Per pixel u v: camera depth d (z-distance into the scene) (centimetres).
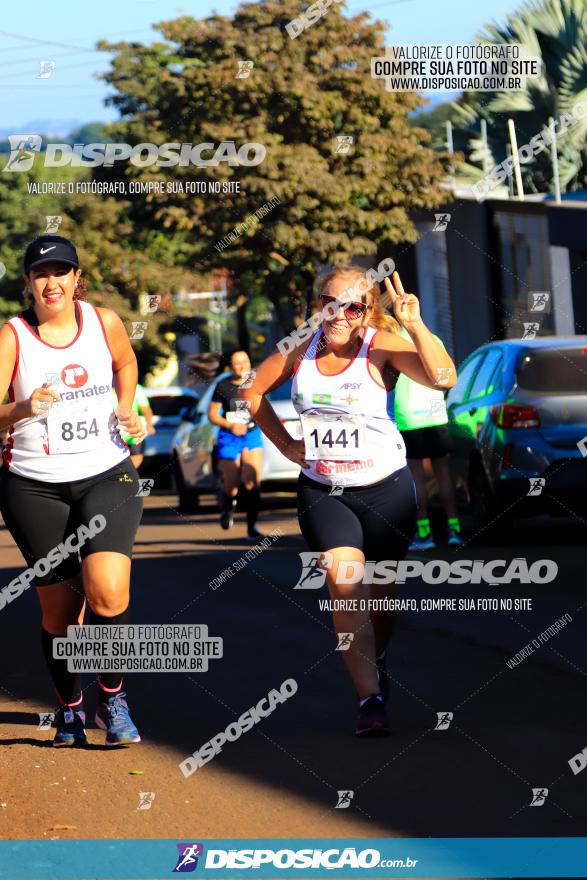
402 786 564
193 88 2409
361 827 514
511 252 2627
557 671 769
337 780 576
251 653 855
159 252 2753
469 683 750
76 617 654
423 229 2973
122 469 641
